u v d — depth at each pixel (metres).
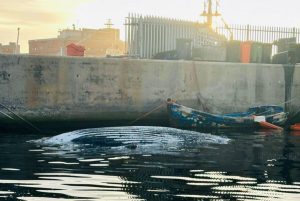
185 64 20.66
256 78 22.00
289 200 6.66
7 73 17.81
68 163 9.63
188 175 8.45
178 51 24.17
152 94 20.08
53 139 13.38
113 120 19.55
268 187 7.51
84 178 8.02
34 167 9.09
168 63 20.31
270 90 22.27
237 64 21.64
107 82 19.28
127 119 19.77
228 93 21.52
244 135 16.69
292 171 9.13
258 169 9.28
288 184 7.80
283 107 22.50
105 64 19.20
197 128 19.22
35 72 18.17
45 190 7.00
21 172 8.48
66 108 18.70
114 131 13.20
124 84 19.56
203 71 21.00
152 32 25.70
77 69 18.78
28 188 7.11
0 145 12.63
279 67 22.39
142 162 9.87
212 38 27.23
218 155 11.12
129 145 12.25
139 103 19.86
